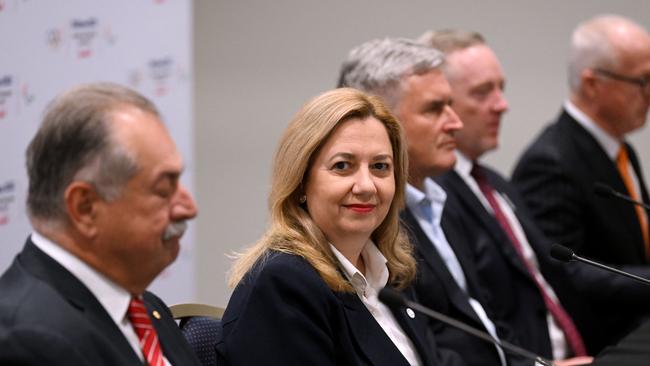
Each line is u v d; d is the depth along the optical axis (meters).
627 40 6.61
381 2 8.80
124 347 2.63
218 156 8.82
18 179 6.58
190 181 6.96
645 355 3.62
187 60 6.88
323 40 8.80
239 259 3.79
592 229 6.46
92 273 2.63
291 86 8.81
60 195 2.54
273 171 3.76
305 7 8.79
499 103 5.91
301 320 3.42
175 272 6.98
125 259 2.62
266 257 3.62
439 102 4.81
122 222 2.55
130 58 6.85
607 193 4.82
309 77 8.81
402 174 3.90
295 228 3.69
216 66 8.80
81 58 6.75
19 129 6.62
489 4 8.84
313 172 3.68
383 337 3.62
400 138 3.84
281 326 3.41
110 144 2.52
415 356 3.86
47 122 2.56
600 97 6.67
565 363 5.05
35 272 2.61
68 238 2.60
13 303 2.54
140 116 2.59
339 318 3.53
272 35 8.80
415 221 4.77
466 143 5.89
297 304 3.46
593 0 8.79
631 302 6.04
